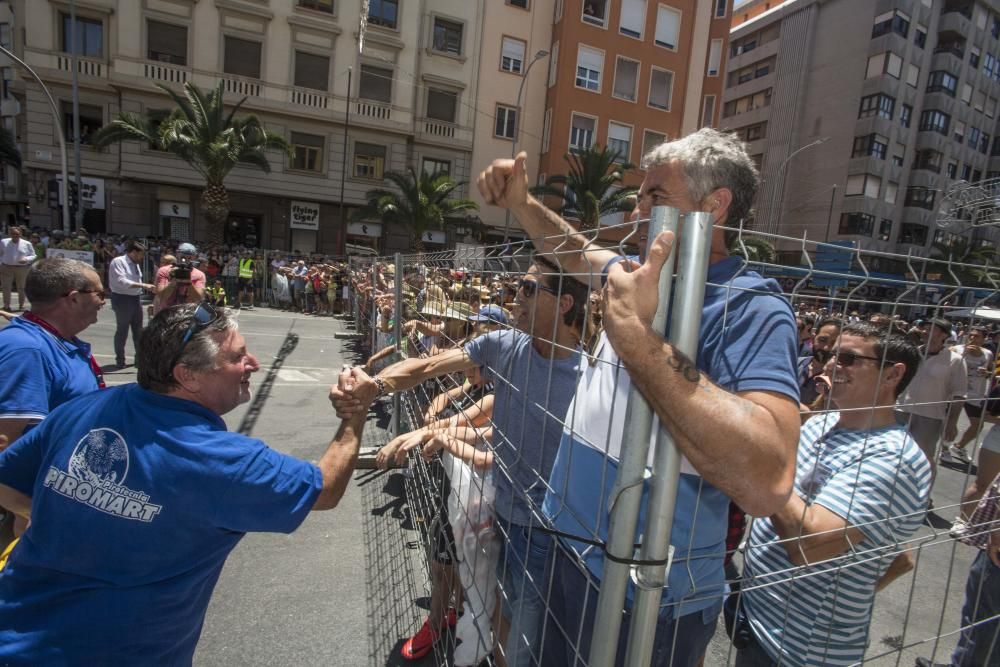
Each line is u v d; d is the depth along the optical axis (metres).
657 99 27.41
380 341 5.54
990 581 1.91
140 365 1.32
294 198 23.95
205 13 21.66
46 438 1.33
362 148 24.64
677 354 0.80
